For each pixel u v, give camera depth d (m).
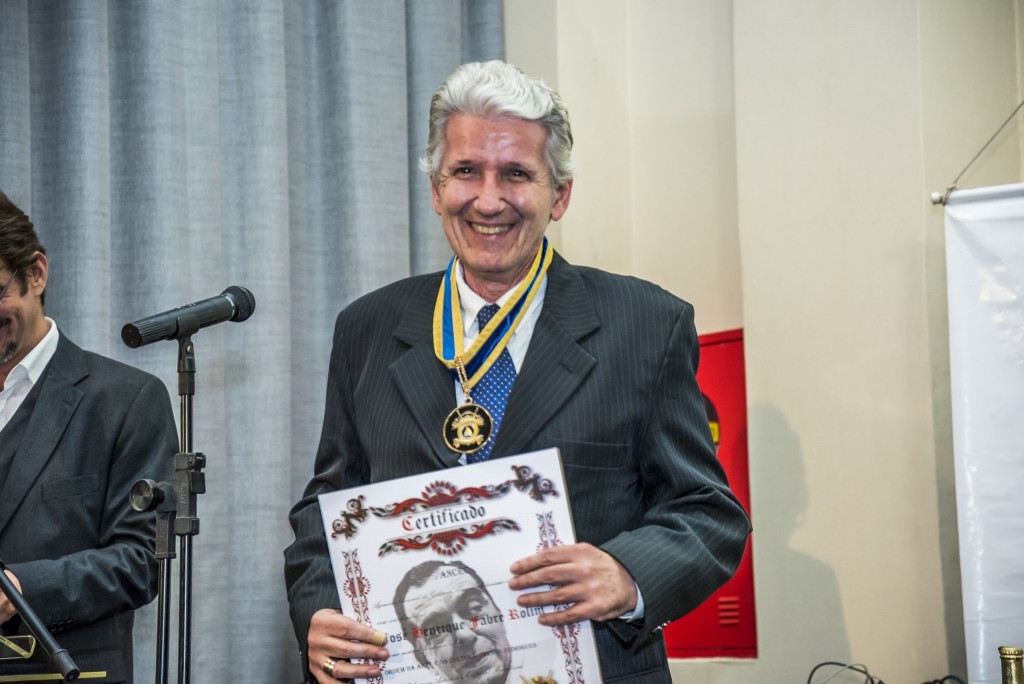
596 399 1.75
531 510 1.59
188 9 3.01
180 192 2.91
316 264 3.32
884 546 2.99
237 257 3.09
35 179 2.82
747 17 3.29
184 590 1.87
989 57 3.12
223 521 2.92
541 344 1.78
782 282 3.19
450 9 3.53
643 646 1.67
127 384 2.35
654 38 3.63
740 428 3.31
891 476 2.99
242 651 2.97
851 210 3.09
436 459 1.74
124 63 2.94
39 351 2.30
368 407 1.86
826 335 3.11
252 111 3.11
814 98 3.17
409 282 2.00
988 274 2.79
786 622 3.11
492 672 1.59
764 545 3.16
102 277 2.78
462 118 1.76
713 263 3.48
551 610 1.59
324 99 3.35
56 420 2.26
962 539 2.74
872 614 2.99
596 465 1.73
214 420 2.93
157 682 1.86
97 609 2.13
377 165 3.29
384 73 3.34
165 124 2.90
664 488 1.78
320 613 1.66
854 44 3.11
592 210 3.51
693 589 1.62
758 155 3.25
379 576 1.63
